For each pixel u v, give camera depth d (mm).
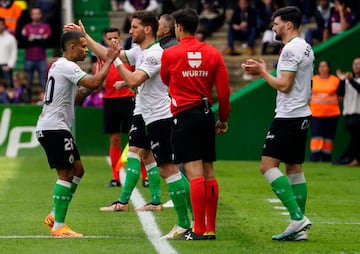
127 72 24875
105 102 36062
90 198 32281
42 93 53031
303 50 23469
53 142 23953
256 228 25891
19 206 30094
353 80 45125
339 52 49406
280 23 23844
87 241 23547
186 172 23531
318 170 43250
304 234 23984
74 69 23719
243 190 34969
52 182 37156
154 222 26750
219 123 23938
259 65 23500
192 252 22016
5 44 54281
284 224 26703
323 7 57188
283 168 42750
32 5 63375
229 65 55688
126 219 27375
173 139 23391
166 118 25969
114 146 36125
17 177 39031
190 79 23156
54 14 61156
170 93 23484
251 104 48500
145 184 35344
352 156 45688
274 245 23203
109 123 35938
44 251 22125
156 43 26109
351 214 29234
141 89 26250
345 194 34500
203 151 23531
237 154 48656
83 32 25109
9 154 48656
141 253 21891
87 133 48938
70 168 24188
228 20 62750
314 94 47562
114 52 23719
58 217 24391
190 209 25828
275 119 23781
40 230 25281
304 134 23844
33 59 54656
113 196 32875
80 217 27734
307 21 57500
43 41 54625
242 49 57531
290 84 23328
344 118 47406
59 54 51531
